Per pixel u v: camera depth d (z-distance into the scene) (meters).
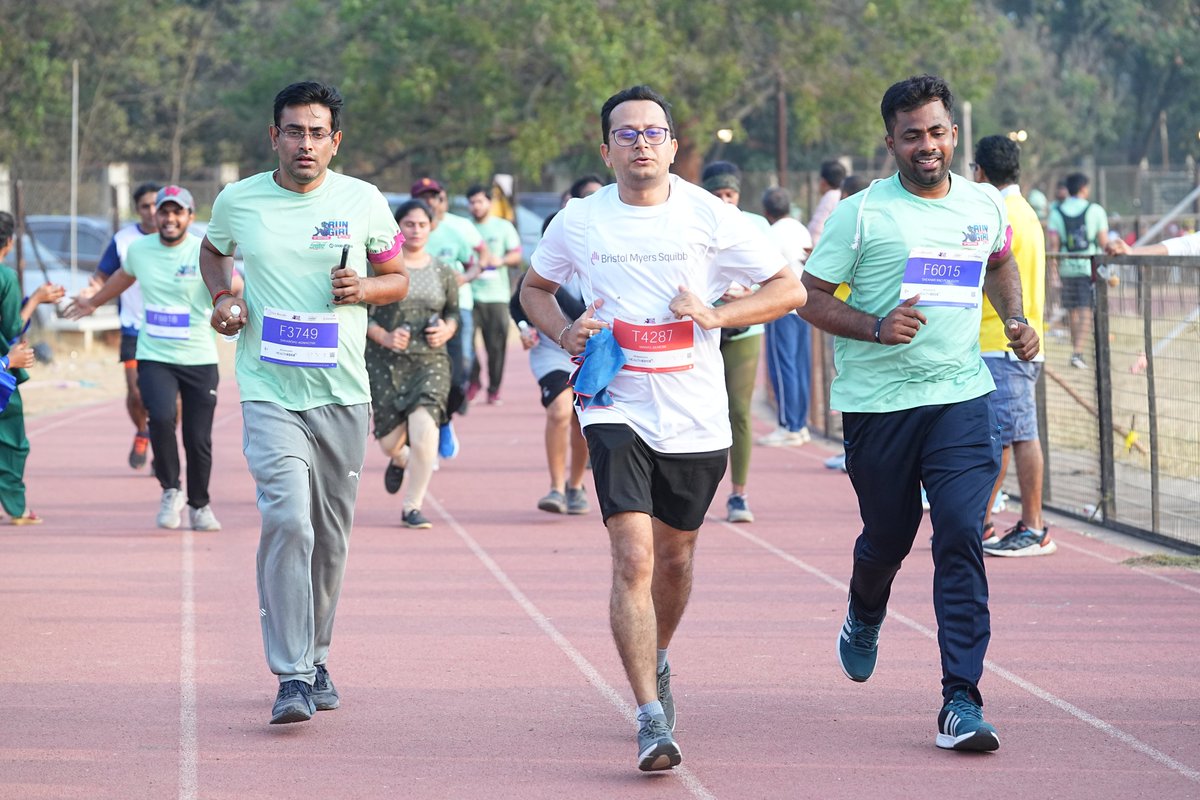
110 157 66.31
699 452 6.62
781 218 14.64
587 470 16.27
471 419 20.77
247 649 8.80
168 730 7.20
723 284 6.75
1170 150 83.38
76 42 64.88
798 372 17.92
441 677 8.13
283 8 67.44
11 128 61.41
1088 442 15.50
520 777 6.49
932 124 6.91
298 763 6.69
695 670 8.23
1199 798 6.09
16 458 12.98
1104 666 8.17
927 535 12.18
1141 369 12.50
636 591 6.40
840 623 9.32
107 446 18.70
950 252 6.96
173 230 12.37
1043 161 74.50
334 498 7.48
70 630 9.27
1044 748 6.78
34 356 12.52
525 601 10.00
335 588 7.57
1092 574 10.64
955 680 6.73
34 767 6.63
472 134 47.47
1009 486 14.70
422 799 6.23
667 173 6.66
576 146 50.34
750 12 46.59
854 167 66.00
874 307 7.14
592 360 6.54
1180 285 11.80
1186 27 81.69
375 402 12.66
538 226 41.66
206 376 12.63
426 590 10.36
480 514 13.51
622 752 6.83
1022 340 7.18
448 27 44.53
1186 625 9.10
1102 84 81.12
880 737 7.00
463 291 19.28
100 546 12.07
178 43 67.31
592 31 43.19
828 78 48.75
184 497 14.55
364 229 7.32
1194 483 12.07
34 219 35.53
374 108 47.44
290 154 7.16
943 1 47.78
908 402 6.96
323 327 7.23
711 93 46.06
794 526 12.80
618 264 6.58
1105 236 25.42
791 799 6.16
